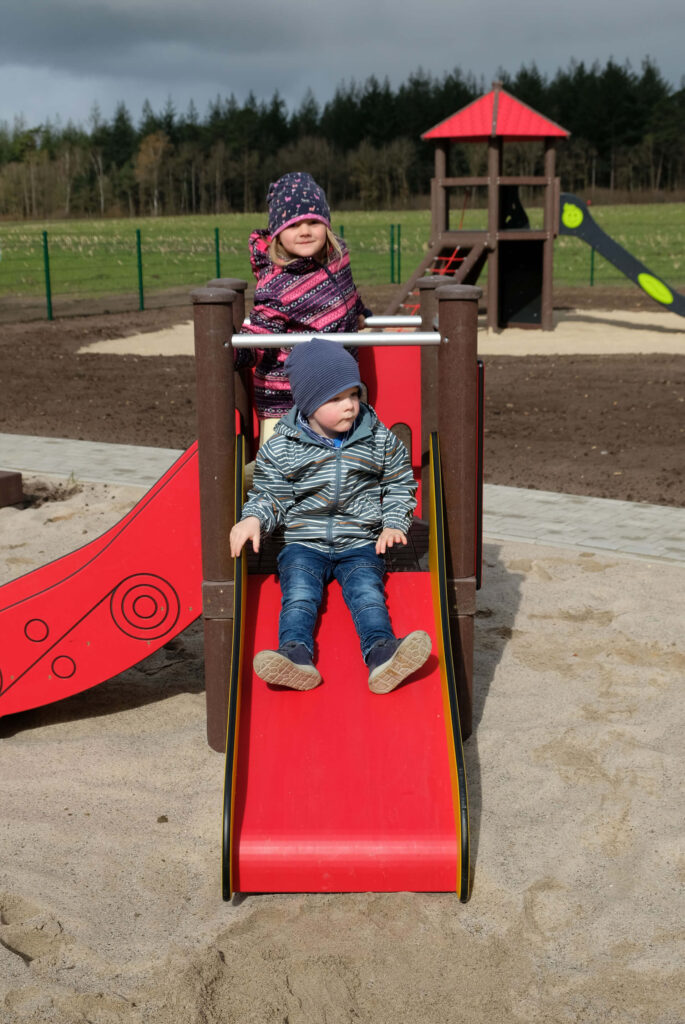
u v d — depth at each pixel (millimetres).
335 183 107812
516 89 119000
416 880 2914
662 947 2773
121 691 4473
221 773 3723
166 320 20438
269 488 3531
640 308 21750
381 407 4227
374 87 120188
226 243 44750
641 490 7762
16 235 50906
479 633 4941
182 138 115062
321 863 2887
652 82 111688
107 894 3027
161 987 2621
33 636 3967
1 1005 2553
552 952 2760
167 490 3840
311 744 3125
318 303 3873
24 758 3865
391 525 3521
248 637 3471
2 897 2996
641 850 3223
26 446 9258
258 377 3982
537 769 3695
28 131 116062
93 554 4066
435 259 17484
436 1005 2566
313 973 2684
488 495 7531
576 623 5055
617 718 4086
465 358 3541
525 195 87812
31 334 18125
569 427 10297
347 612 3588
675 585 5543
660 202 98500
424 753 3105
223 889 2850
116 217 99438
